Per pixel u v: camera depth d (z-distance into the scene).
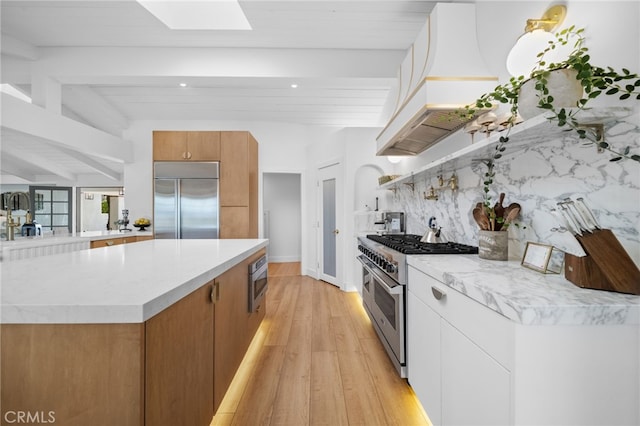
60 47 3.24
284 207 6.69
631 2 0.97
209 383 1.31
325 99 4.58
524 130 1.10
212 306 1.35
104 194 8.99
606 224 1.05
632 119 0.96
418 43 2.12
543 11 1.37
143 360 0.79
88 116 4.76
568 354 0.81
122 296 0.82
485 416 0.96
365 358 2.16
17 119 2.86
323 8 2.60
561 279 1.09
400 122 2.17
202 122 5.22
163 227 4.42
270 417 1.54
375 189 4.24
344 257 4.14
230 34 3.01
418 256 1.68
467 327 1.07
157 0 2.76
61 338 0.77
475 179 1.97
